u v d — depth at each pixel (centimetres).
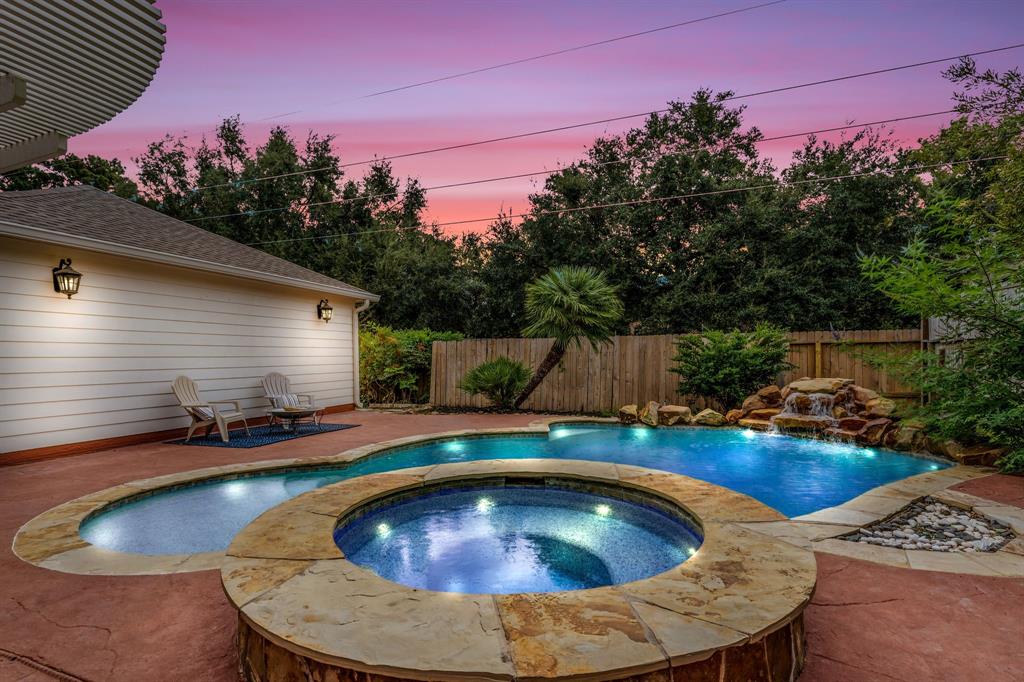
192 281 818
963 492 435
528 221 1900
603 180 1953
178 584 277
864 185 1488
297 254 2448
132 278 733
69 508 411
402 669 153
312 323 1076
